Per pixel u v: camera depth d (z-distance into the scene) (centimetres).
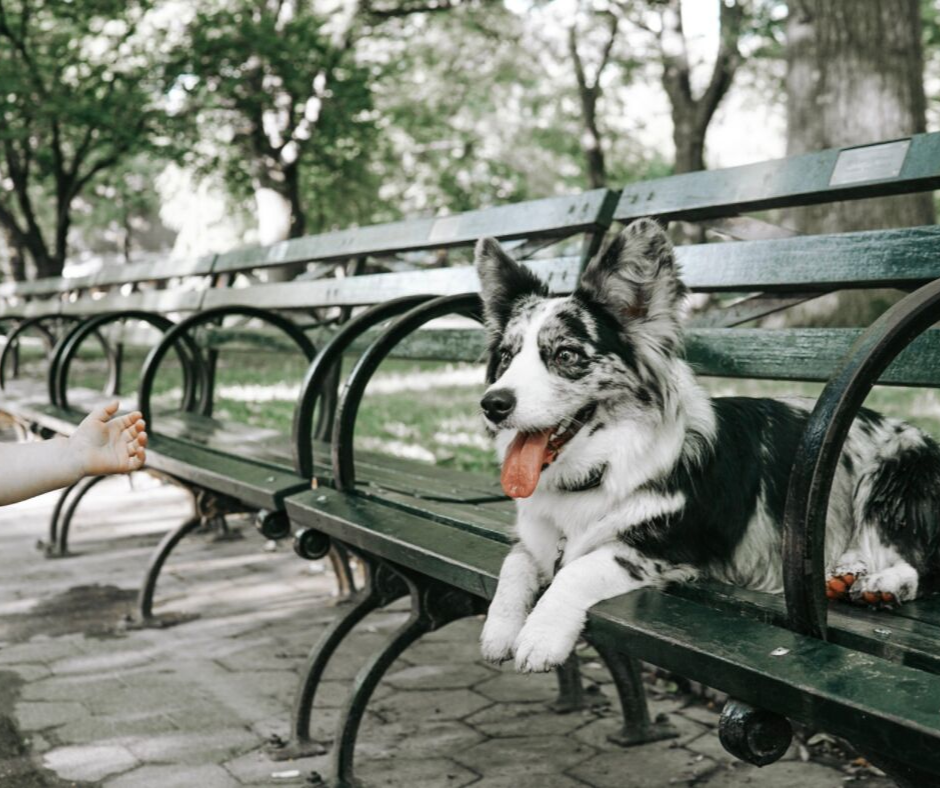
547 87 2511
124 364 1559
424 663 379
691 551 232
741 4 1747
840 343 268
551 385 240
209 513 428
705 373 301
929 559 227
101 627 423
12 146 1723
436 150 2558
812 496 172
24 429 773
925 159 261
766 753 165
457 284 407
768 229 309
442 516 285
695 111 1780
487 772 290
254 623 425
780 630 178
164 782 285
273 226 1683
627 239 242
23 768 296
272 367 1530
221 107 1592
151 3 1502
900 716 137
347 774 280
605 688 352
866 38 834
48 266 1789
